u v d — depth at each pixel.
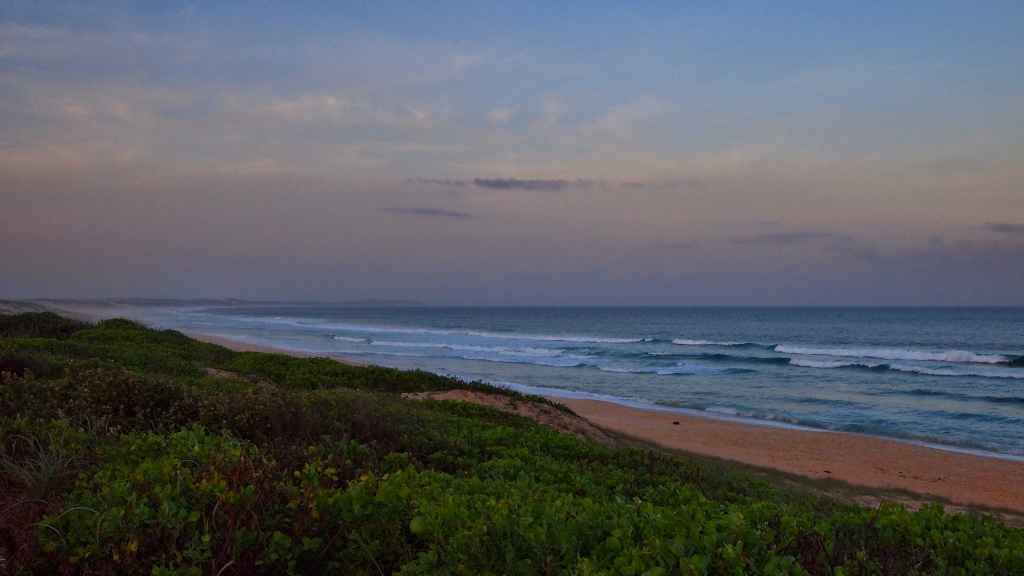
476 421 10.88
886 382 36.91
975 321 117.12
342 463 5.05
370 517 3.81
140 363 14.55
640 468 8.10
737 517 3.71
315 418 7.29
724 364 45.91
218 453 4.67
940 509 4.71
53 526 3.67
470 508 3.88
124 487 3.78
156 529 3.52
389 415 8.26
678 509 4.11
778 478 14.65
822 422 24.80
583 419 17.59
